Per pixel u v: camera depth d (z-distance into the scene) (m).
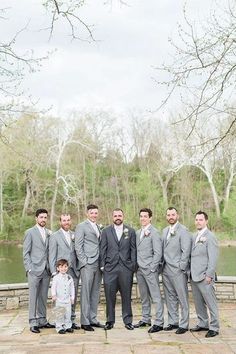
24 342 7.12
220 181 45.03
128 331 7.72
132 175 46.72
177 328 7.81
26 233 7.94
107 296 7.86
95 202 45.31
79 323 8.37
